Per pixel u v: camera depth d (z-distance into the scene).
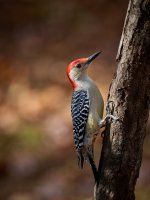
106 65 18.38
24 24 22.14
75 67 10.10
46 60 19.64
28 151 15.64
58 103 17.41
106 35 20.27
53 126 16.50
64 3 22.73
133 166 8.30
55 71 18.88
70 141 15.84
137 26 7.82
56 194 13.84
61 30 21.27
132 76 8.00
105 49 19.39
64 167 14.78
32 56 20.05
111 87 8.27
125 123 8.16
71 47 20.05
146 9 7.73
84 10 22.06
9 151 15.73
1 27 22.16
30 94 18.03
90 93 9.85
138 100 8.09
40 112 17.27
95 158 14.50
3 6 23.28
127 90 8.06
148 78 8.00
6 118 17.27
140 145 8.28
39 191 14.00
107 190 8.40
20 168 15.00
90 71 18.08
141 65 7.94
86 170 14.53
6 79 19.05
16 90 18.38
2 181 14.69
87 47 19.83
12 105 17.83
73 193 13.77
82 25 21.27
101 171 8.44
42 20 22.16
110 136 8.28
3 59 20.08
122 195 8.39
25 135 16.33
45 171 14.78
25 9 23.02
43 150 15.62
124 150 8.23
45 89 18.09
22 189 14.25
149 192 13.04
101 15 21.58
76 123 9.91
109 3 22.05
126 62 7.98
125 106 8.12
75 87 10.09
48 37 21.05
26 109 17.50
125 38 7.95
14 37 21.45
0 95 18.33
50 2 23.06
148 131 15.16
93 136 9.84
